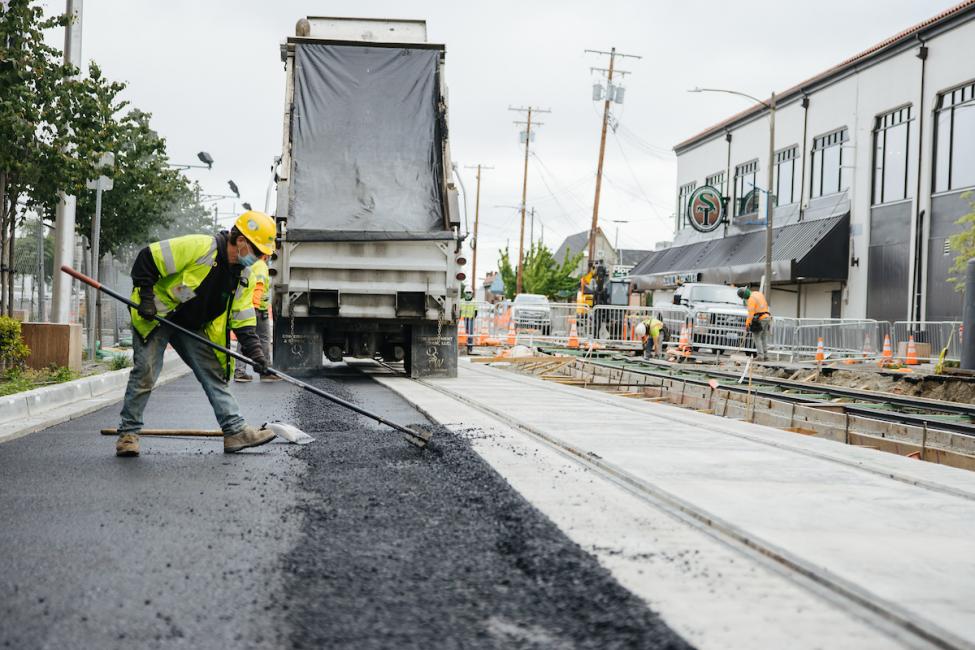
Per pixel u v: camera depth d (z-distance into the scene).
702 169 49.22
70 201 14.23
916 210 31.58
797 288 39.66
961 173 29.98
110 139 13.88
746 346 25.33
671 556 3.82
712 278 42.31
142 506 4.73
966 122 29.84
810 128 38.47
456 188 13.84
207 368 6.48
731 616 3.11
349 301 13.55
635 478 5.50
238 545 3.97
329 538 4.10
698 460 6.23
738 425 8.86
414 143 14.30
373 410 9.44
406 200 13.92
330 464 5.98
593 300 36.75
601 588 3.37
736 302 27.19
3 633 2.92
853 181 35.28
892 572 3.62
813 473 5.82
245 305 6.53
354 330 14.30
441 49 14.78
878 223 33.88
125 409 6.34
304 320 14.06
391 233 13.34
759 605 3.23
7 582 3.43
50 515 4.52
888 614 3.15
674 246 51.16
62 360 12.24
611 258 109.69
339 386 12.70
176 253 6.20
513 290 74.25
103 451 6.53
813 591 3.40
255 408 9.56
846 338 26.31
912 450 9.23
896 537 4.20
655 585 3.43
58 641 2.86
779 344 25.84
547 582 3.46
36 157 12.36
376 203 13.80
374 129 14.23
